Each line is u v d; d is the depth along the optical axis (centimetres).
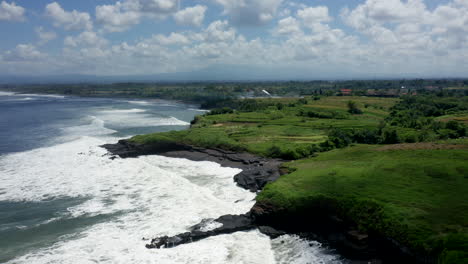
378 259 3506
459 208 3516
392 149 6203
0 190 5719
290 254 3697
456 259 2809
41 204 5097
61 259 3541
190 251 3706
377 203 3819
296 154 7144
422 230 3288
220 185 5956
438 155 5334
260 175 5922
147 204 5069
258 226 4306
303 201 4256
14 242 3916
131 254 3644
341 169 5147
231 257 3603
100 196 5441
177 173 6869
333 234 3984
